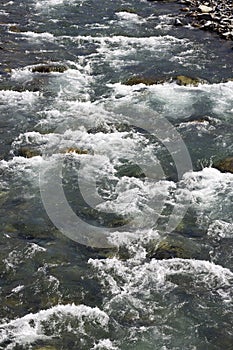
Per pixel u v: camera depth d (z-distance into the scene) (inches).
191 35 2559.1
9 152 1619.1
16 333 1033.5
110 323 1062.4
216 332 1047.0
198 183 1481.3
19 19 2763.3
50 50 2368.4
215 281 1160.8
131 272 1181.1
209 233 1301.7
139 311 1090.1
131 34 2566.4
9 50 2349.9
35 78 2089.1
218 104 1907.0
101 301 1111.6
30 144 1654.8
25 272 1181.1
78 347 1011.3
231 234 1300.4
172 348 1011.9
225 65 2220.7
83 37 2519.7
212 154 1615.4
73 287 1143.0
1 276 1171.3
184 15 2834.6
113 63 2235.5
